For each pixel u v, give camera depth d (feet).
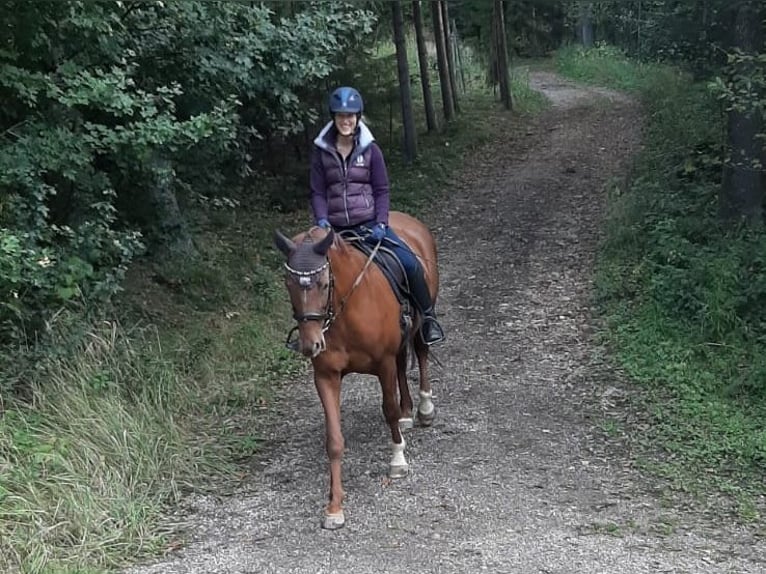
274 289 36.32
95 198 27.35
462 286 36.65
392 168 59.21
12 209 22.80
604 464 21.21
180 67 31.37
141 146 24.62
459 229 45.91
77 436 20.90
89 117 27.40
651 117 67.00
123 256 26.40
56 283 23.63
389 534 18.04
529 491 19.80
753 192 33.94
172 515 19.58
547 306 33.37
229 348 30.37
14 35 23.99
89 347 24.09
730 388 24.98
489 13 86.69
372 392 26.91
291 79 33.88
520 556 16.83
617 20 87.51
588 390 25.90
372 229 20.03
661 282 31.04
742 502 19.06
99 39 25.90
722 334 27.99
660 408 24.18
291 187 51.47
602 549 17.01
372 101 60.13
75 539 17.85
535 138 68.74
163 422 23.63
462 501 19.39
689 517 18.45
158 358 26.50
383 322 19.13
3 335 22.80
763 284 28.86
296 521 18.93
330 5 36.70
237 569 16.89
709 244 33.24
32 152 23.18
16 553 16.83
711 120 48.91
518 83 91.15
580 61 110.11
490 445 22.43
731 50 32.81
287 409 26.08
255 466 22.24
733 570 16.10
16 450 19.25
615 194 45.47
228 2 30.89
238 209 46.75
